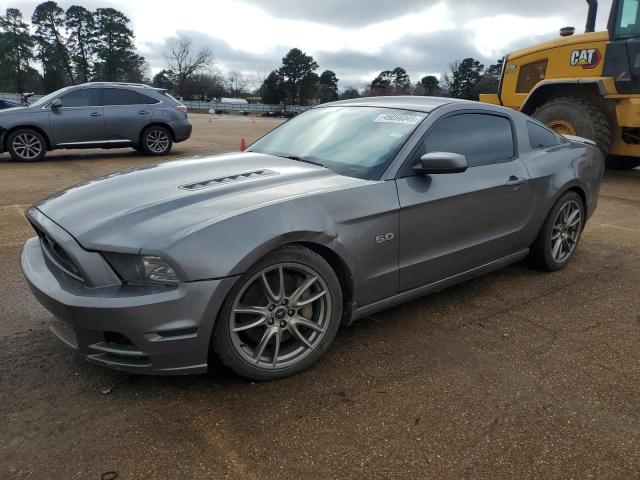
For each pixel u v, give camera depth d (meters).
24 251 3.04
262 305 2.65
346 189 2.90
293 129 4.05
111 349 2.41
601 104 8.45
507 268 4.60
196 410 2.47
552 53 9.35
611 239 5.61
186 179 3.06
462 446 2.28
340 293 2.88
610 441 2.34
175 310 2.33
